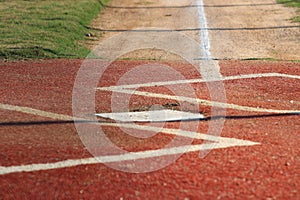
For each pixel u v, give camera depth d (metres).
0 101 6.66
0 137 5.32
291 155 4.88
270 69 8.84
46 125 5.70
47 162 4.71
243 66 9.09
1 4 16.42
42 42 11.12
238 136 5.39
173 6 18.30
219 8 17.81
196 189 4.19
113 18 15.87
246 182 4.31
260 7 17.92
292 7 17.62
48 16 14.34
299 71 8.70
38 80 7.83
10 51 10.07
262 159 4.77
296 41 12.49
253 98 7.03
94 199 4.08
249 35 13.26
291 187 4.25
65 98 6.82
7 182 4.37
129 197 4.09
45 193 4.19
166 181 4.33
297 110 6.50
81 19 14.63
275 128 5.71
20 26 12.78
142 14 16.69
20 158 4.80
